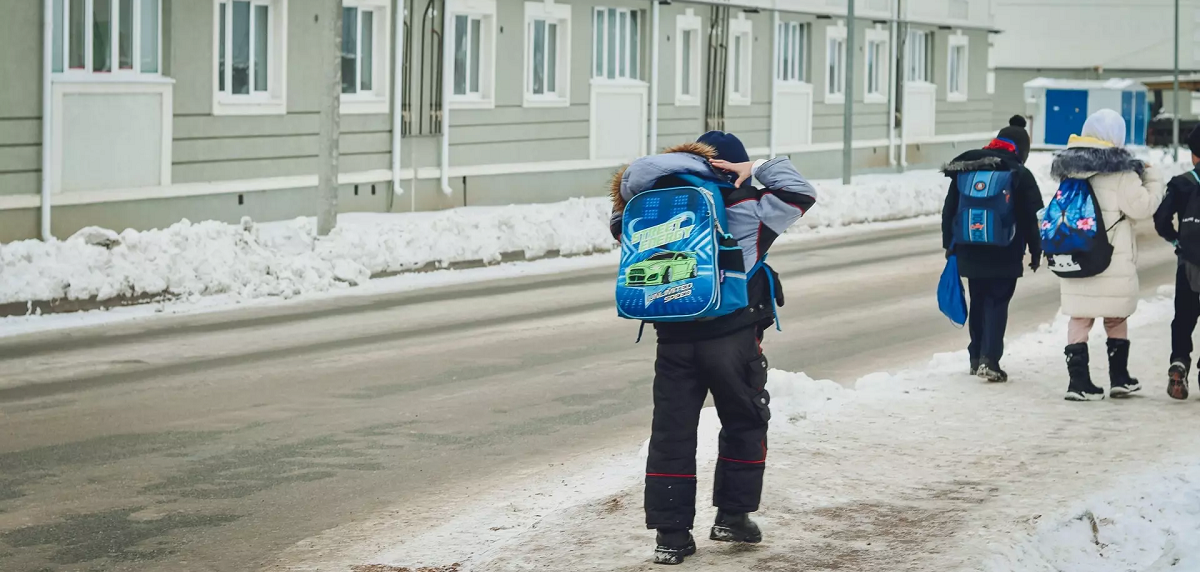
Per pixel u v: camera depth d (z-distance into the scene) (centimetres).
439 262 3291
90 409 1695
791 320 2558
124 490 1317
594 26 5128
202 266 2758
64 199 3244
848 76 5525
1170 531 1052
